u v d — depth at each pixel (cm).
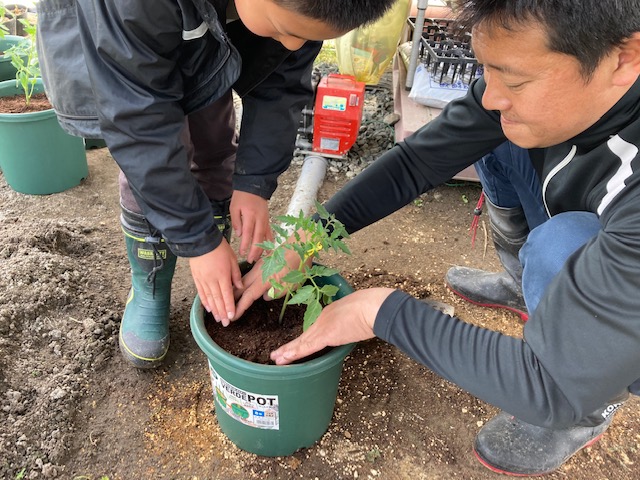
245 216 153
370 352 182
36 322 174
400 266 219
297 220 124
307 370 121
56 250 209
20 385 157
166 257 161
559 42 83
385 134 299
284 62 148
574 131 103
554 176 134
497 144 151
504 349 106
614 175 112
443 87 262
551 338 100
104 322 181
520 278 187
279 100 152
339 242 124
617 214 100
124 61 112
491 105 100
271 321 143
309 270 128
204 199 134
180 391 165
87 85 138
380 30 311
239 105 322
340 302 123
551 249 126
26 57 268
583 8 79
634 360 95
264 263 122
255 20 107
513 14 82
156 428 155
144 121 118
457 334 110
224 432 154
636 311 91
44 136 229
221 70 130
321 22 98
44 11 135
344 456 151
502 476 150
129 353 164
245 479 144
